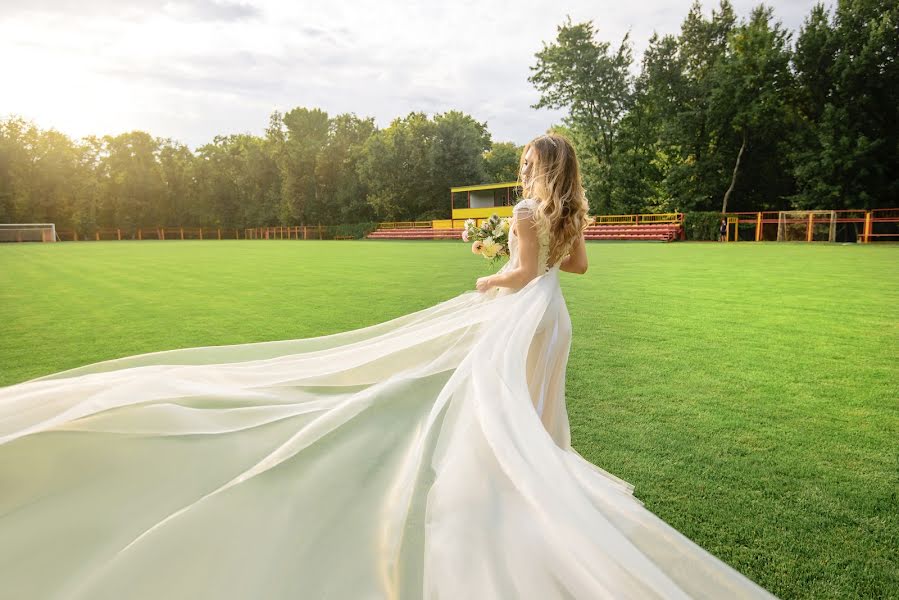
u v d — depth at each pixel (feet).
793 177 104.63
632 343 17.61
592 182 125.49
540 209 6.72
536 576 3.56
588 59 120.57
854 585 6.11
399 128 166.61
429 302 26.55
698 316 22.15
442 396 5.29
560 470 4.06
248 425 5.39
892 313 22.39
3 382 13.97
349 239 167.43
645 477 8.66
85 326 21.26
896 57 90.68
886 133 93.15
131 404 5.20
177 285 35.06
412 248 85.25
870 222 82.79
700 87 109.50
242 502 4.31
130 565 3.86
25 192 186.29
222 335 19.45
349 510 4.31
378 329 7.72
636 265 44.52
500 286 6.98
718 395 12.60
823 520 7.43
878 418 11.19
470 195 123.85
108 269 48.24
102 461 4.70
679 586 3.49
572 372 14.47
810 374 14.20
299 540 4.06
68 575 3.85
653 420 11.09
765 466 9.05
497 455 4.30
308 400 6.11
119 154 213.87
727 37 111.55
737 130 102.32
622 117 125.80
